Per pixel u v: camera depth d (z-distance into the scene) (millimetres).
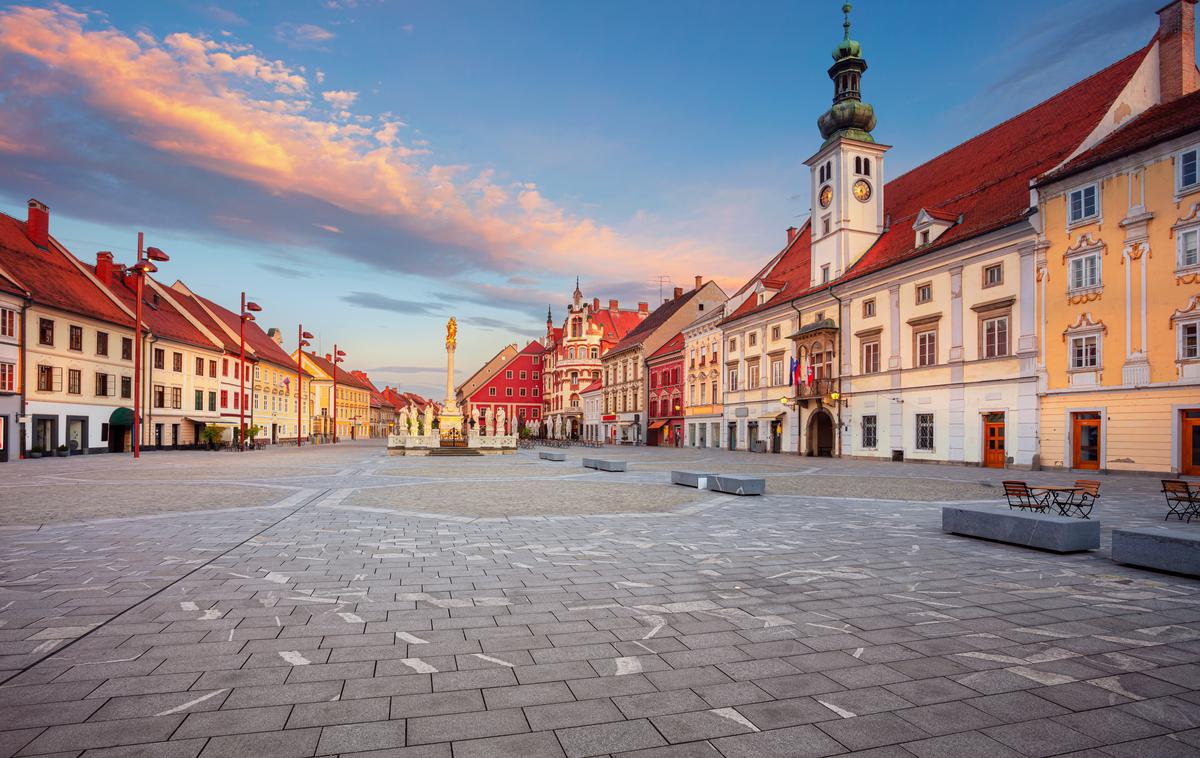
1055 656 5191
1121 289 24578
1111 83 29859
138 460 35688
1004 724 4008
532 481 21641
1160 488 19359
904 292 35469
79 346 42156
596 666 4910
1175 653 5273
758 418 49375
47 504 14547
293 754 3568
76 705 4156
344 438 118312
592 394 93500
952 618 6184
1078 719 4082
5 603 6469
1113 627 5941
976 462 30656
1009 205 30531
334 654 5121
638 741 3748
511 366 121938
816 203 44562
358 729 3861
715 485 18344
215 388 60000
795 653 5219
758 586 7352
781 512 13812
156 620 5945
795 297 44781
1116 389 24672
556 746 3682
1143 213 23828
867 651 5273
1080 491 12594
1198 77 28406
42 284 39875
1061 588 7328
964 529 10719
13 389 36562
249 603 6520
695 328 61656
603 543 9953
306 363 104875
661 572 8016
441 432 45938
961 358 31625
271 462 33656
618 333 104938
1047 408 27375
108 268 49375
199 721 3943
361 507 14305
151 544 9664
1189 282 22516
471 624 5906
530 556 8945
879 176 42531
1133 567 8453
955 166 39562
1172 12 28141
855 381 39219
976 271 30891
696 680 4656
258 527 11328
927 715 4125
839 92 42781
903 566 8438
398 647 5293
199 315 63188
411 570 8039
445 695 4367
